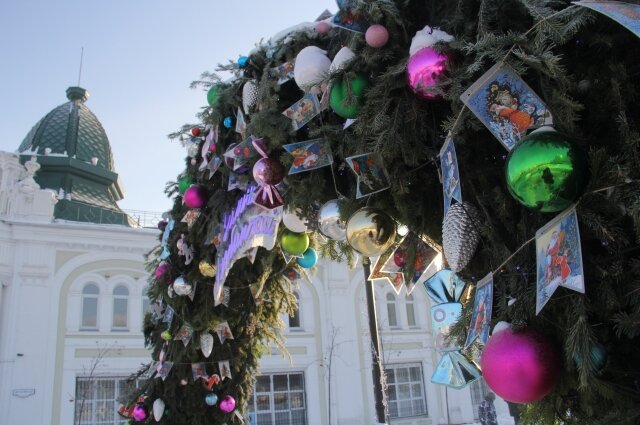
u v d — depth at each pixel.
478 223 1.46
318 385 15.90
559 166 1.08
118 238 14.93
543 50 1.23
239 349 3.34
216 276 2.85
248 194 2.58
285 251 2.77
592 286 1.21
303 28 2.18
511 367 1.18
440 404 17.27
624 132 1.10
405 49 1.67
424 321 18.03
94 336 14.04
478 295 1.40
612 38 1.26
